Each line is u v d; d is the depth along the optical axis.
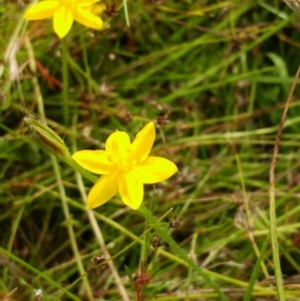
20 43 0.31
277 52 0.35
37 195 0.29
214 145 0.33
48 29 0.31
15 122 0.31
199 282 0.28
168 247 0.29
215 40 0.33
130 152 0.22
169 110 0.30
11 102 0.30
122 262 0.29
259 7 0.35
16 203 0.29
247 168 0.32
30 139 0.30
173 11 0.33
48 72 0.32
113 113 0.31
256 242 0.29
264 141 0.32
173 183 0.30
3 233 0.29
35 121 0.22
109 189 0.22
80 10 0.25
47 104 0.32
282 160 0.32
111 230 0.30
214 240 0.29
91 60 0.33
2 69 0.29
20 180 0.30
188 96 0.33
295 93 0.33
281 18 0.35
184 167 0.31
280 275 0.23
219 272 0.29
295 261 0.29
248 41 0.34
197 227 0.30
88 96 0.31
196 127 0.32
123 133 0.23
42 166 0.30
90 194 0.22
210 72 0.33
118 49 0.33
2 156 0.30
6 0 0.31
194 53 0.34
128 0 0.32
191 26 0.34
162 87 0.34
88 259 0.29
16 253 0.29
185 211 0.30
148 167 0.22
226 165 0.31
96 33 0.32
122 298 0.28
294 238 0.28
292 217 0.29
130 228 0.29
